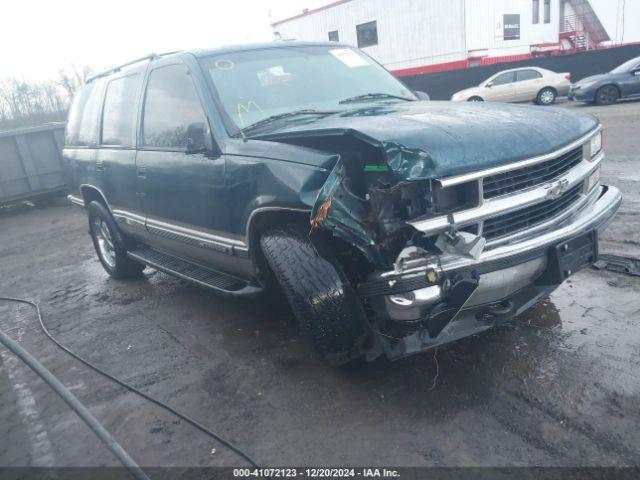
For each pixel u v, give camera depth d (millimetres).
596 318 3516
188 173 3742
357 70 4445
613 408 2648
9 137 10695
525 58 22828
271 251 3098
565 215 3049
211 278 4051
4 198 10836
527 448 2479
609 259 4395
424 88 22188
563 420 2621
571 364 3049
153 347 4086
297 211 2887
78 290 5809
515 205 2742
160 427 3066
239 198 3297
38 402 3598
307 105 3855
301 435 2805
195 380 3508
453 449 2541
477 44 21141
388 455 2566
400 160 2525
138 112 4512
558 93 18500
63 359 4133
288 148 3006
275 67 4074
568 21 25109
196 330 4273
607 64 20281
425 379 3109
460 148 2627
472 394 2918
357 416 2883
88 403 3430
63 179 11359
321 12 24547
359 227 2627
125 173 4609
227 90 3768
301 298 2953
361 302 2912
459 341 3461
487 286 2781
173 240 4289
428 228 2564
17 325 5023
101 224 5719
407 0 21578
